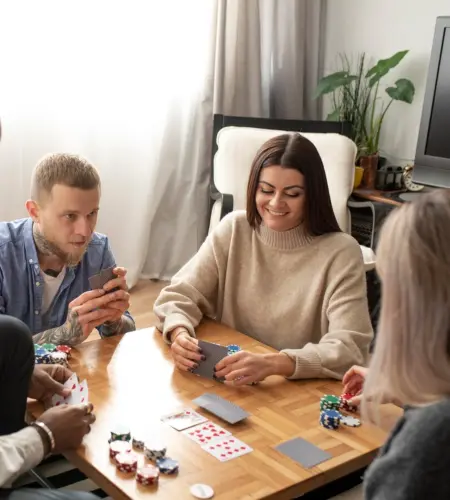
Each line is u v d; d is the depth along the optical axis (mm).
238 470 1347
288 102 4188
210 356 1728
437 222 962
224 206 3229
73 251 1959
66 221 1917
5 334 1443
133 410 1557
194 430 1480
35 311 2045
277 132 3373
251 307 2111
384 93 4059
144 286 4031
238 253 2135
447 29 3389
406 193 3691
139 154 3850
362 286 1992
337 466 1381
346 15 4172
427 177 3582
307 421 1557
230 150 3324
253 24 3945
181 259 4152
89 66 3592
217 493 1271
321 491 1706
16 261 2010
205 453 1397
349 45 4191
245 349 1920
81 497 1378
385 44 4004
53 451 1388
